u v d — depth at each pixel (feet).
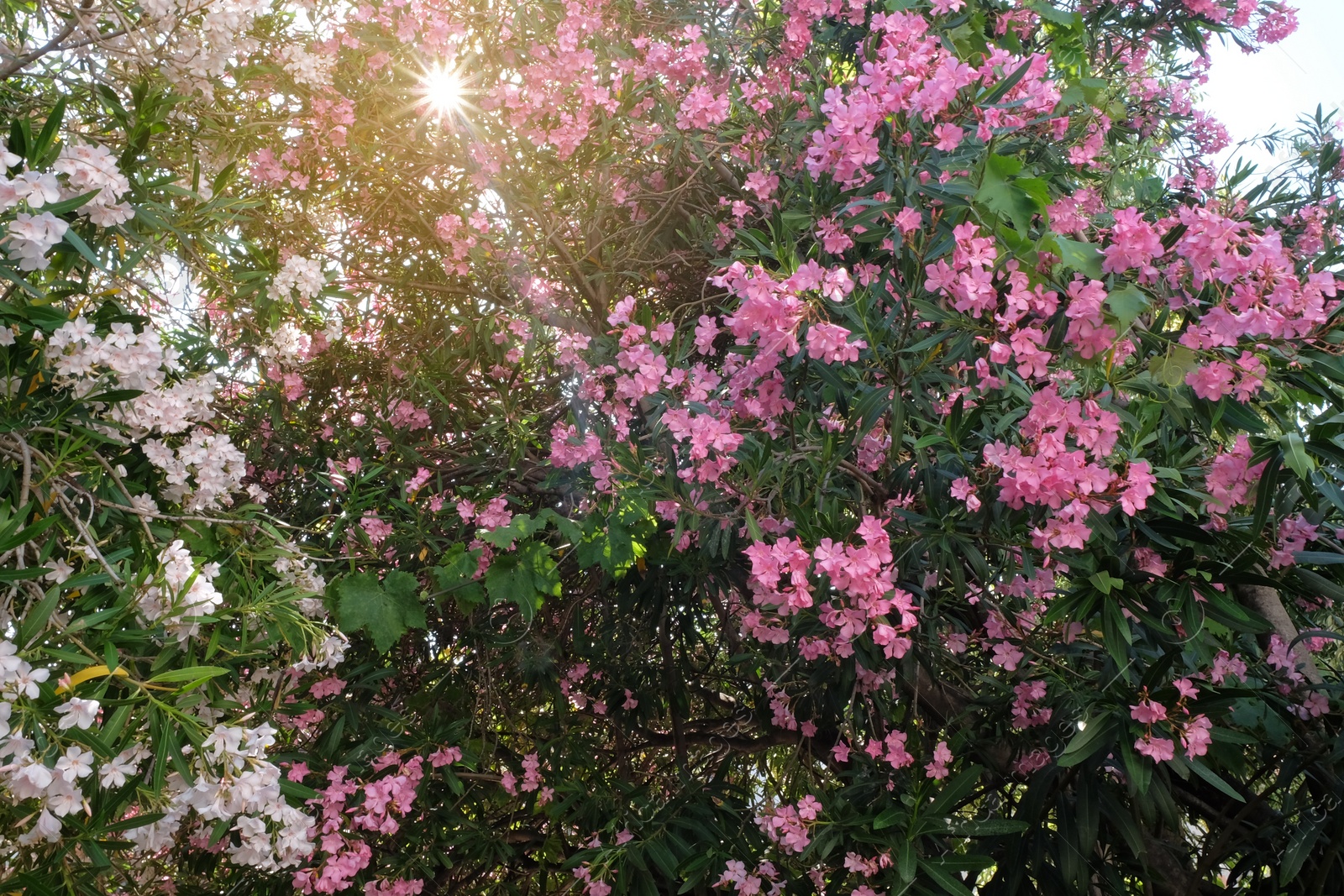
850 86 8.56
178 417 5.99
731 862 8.64
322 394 10.48
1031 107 6.76
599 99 9.04
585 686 11.62
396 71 8.77
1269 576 6.01
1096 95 8.51
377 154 9.47
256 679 6.98
